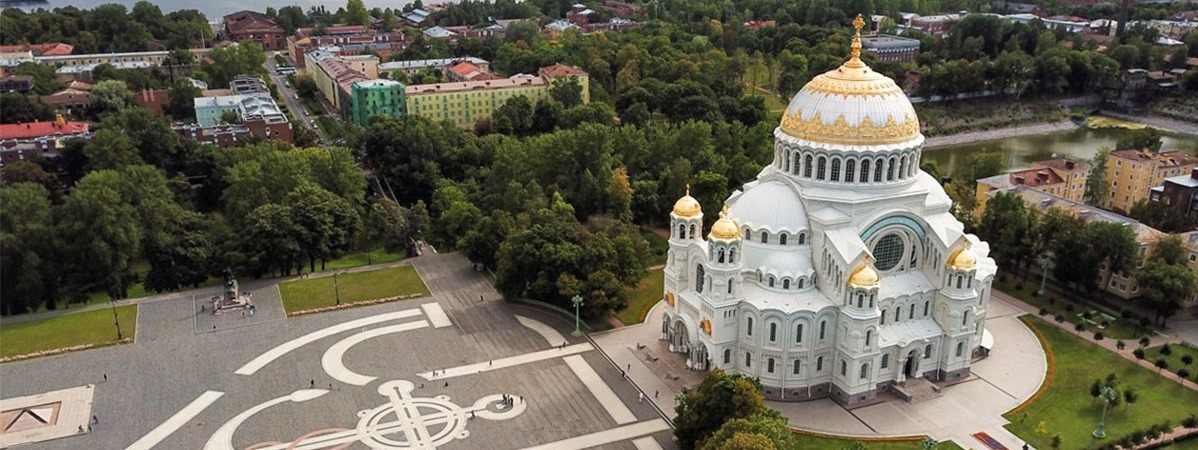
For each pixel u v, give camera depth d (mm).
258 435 122875
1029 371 140000
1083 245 164625
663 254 195000
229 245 180750
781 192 135875
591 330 155750
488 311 164875
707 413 112188
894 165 132500
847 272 126188
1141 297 159125
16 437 121500
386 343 151375
